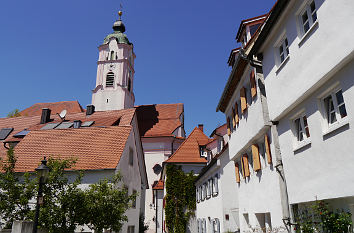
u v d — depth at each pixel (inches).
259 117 391.9
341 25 221.1
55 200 416.5
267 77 364.8
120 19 2009.1
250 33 539.2
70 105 1766.7
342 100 237.8
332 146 238.1
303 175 284.0
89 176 630.5
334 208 242.7
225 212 639.8
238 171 533.0
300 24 293.1
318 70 250.4
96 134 751.7
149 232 1370.6
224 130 839.1
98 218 416.2
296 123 313.1
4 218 410.9
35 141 745.6
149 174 1555.1
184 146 1152.8
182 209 1017.5
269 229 372.8
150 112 1868.8
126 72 1802.4
